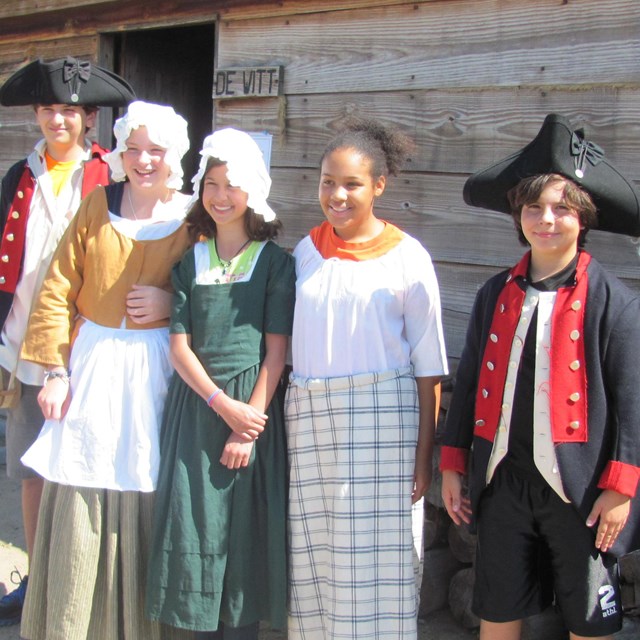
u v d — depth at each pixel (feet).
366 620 7.74
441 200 10.71
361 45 11.36
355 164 7.73
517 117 10.03
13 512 13.85
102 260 8.64
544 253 7.26
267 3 12.29
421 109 10.83
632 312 7.02
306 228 12.12
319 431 7.89
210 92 19.75
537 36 9.83
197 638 8.76
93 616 8.40
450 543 10.49
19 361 9.87
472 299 10.53
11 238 9.96
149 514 8.39
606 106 9.38
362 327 7.79
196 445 8.13
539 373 7.22
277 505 8.14
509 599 7.57
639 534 7.33
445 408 10.36
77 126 10.13
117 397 8.43
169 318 8.79
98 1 14.15
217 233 8.50
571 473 7.02
